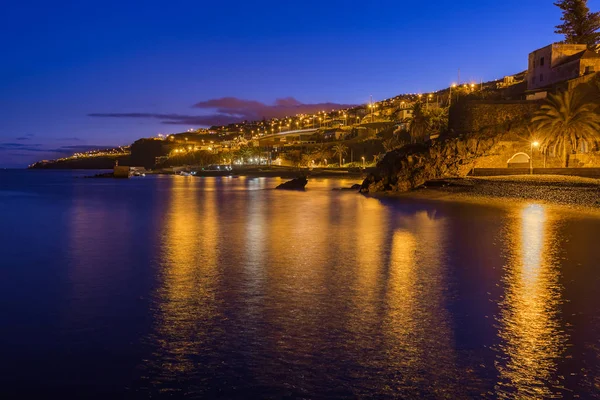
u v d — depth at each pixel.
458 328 10.04
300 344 9.26
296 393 7.38
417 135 97.44
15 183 127.69
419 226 27.67
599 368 8.06
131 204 51.34
